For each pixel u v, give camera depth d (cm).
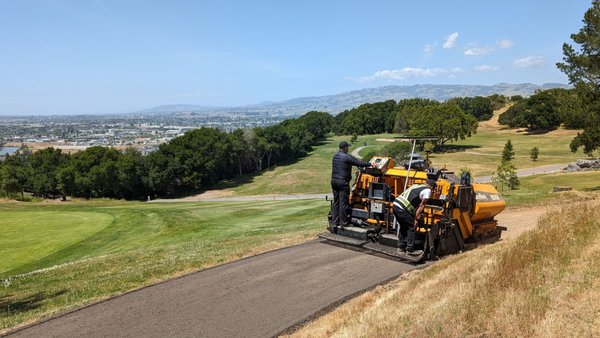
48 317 738
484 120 15100
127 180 7581
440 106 10312
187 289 828
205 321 686
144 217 3381
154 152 8519
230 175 9694
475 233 1002
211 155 8519
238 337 628
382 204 977
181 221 3092
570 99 3127
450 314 549
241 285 832
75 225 3111
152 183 7781
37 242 2562
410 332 531
